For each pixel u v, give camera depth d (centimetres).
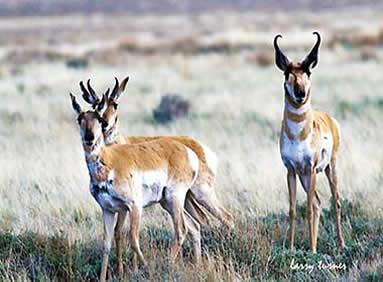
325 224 2447
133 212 2019
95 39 16862
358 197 2661
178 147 2195
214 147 3816
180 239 2142
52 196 2777
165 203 2184
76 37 17775
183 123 4612
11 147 3834
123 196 1997
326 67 8100
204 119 4791
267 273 2027
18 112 5275
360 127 4103
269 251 2111
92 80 7594
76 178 2975
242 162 3312
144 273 2020
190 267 2023
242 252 2138
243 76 7806
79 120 1970
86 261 2158
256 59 9306
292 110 2166
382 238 2211
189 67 8838
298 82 2119
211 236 2269
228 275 1933
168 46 11669
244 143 3875
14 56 10769
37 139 4109
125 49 11612
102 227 2423
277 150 3628
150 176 2078
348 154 3241
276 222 2433
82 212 2630
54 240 2197
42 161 3362
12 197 2780
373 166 3067
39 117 5062
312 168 2206
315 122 2241
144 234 2333
